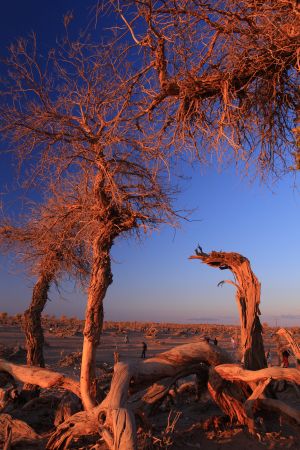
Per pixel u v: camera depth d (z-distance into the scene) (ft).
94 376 31.27
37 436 29.30
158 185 31.09
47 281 41.32
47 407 36.47
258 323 34.22
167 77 23.95
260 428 29.19
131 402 29.40
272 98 22.58
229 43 21.67
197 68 22.61
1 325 174.29
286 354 57.82
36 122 29.43
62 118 29.66
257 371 29.45
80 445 27.96
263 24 20.79
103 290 31.99
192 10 21.72
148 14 22.39
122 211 32.76
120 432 23.73
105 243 32.76
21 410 35.81
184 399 39.78
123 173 31.30
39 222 37.88
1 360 36.99
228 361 32.86
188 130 24.09
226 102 21.59
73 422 27.09
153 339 149.28
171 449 25.91
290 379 28.63
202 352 31.99
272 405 29.12
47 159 30.48
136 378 29.37
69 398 32.37
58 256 40.22
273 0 20.44
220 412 34.65
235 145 21.63
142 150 27.50
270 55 20.67
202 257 36.70
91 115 30.35
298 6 19.54
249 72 21.63
